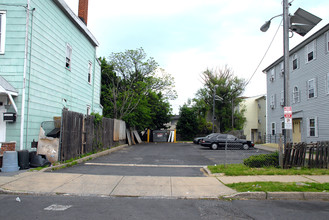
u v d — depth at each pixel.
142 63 34.22
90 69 19.19
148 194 7.02
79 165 11.48
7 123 10.30
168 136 38.81
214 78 44.19
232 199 6.79
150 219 5.14
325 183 7.82
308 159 10.76
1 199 6.40
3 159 9.20
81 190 7.23
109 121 19.56
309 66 20.73
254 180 8.45
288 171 9.73
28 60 10.73
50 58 12.65
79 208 5.77
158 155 17.39
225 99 43.34
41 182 7.89
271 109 28.94
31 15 10.94
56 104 13.35
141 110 31.11
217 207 6.05
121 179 8.62
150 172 10.20
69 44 14.98
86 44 18.00
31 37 10.95
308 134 20.78
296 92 23.02
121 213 5.48
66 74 14.59
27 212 5.41
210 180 8.62
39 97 11.62
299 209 5.96
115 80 32.84
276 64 27.34
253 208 6.00
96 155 14.87
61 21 13.84
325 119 18.48
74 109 15.86
